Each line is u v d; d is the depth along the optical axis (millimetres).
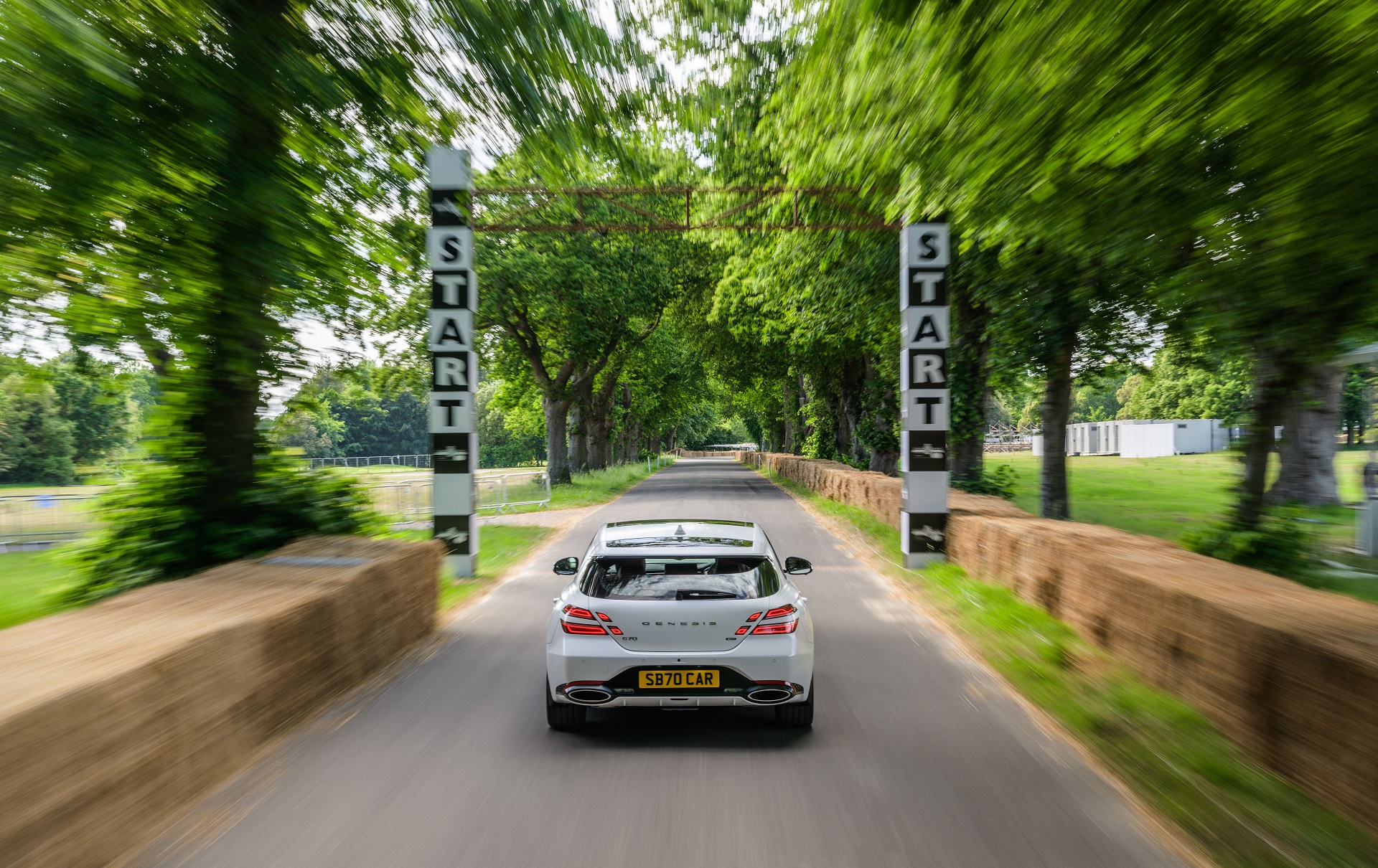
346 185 8484
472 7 6766
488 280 29391
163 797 4086
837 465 29016
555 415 35125
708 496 29922
